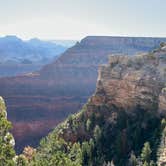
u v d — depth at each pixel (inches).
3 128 2960.1
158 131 4972.9
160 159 4372.5
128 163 4677.7
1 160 2802.7
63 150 4936.0
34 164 3533.5
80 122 5757.9
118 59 5984.3
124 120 5502.0
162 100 5354.3
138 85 5620.1
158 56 5841.5
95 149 5049.2
